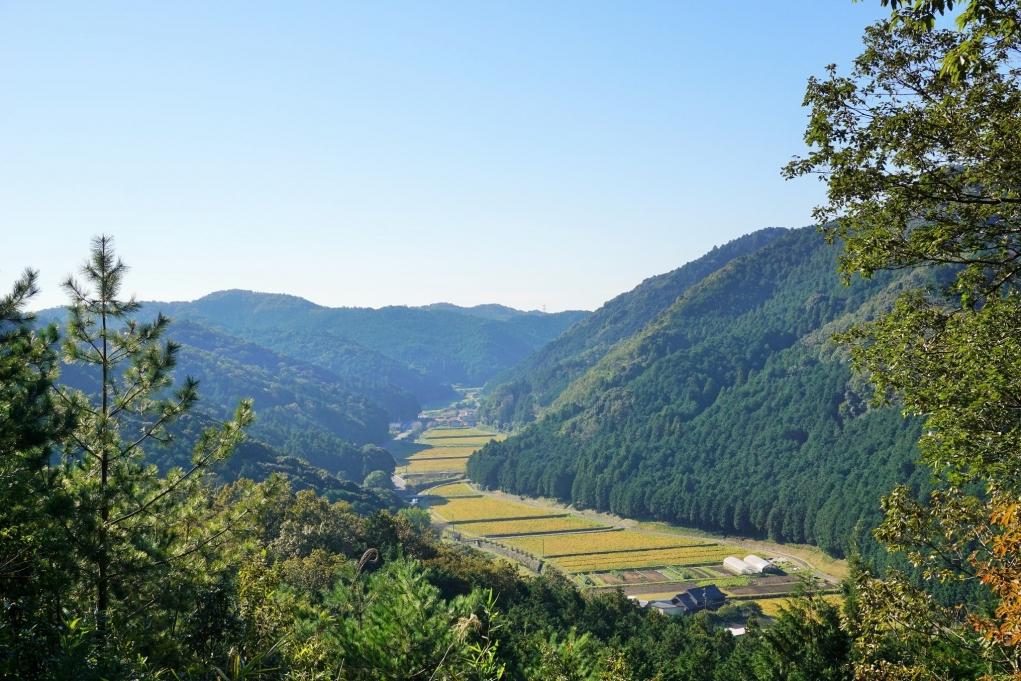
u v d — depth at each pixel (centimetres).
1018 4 1023
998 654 1390
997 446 1508
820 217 1617
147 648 1241
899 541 1623
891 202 1495
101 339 1537
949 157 1409
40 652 948
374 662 1051
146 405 1580
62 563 1212
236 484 2484
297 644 1141
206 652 1374
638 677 3475
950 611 1570
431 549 7369
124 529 1470
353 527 6800
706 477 16550
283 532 5447
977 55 1120
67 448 1449
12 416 1273
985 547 1455
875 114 1440
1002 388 1450
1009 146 1291
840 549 11900
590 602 7194
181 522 1603
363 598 1171
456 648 1077
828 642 2922
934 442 1683
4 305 1330
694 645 5522
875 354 1798
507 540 14525
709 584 10862
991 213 1407
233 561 1611
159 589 1443
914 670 1534
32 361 1422
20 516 1176
